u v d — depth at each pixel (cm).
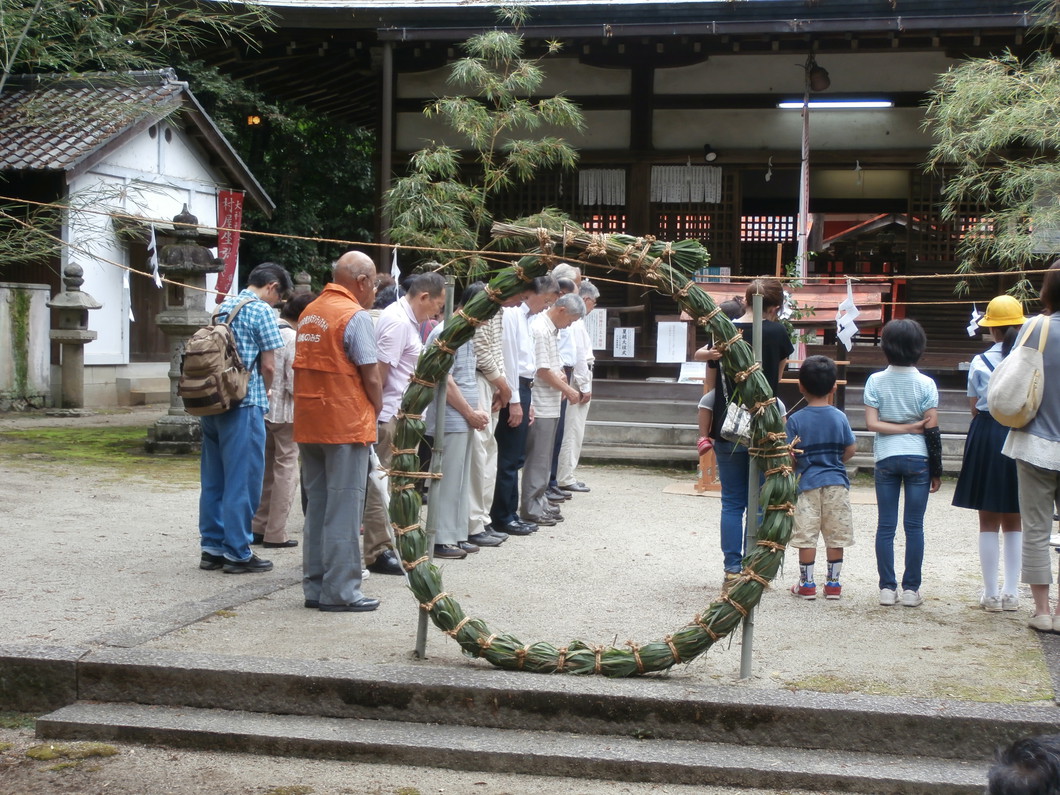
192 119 1755
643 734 408
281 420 673
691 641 431
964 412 1184
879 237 1784
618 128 1434
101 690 433
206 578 589
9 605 521
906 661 463
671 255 451
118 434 1263
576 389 920
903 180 1748
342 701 421
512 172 1459
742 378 444
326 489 532
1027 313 1298
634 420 1233
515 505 754
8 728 421
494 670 438
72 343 1498
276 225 2333
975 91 985
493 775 387
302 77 1653
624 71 1426
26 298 1465
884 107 1378
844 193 1770
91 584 568
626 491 973
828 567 582
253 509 609
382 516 617
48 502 815
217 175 1906
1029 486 511
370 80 1650
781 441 440
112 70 1230
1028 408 499
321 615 521
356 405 520
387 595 567
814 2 1213
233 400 577
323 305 529
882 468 569
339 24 1309
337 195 2497
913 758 392
